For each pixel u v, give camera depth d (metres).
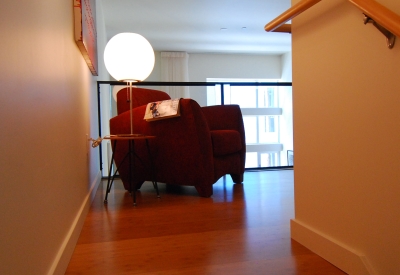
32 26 0.81
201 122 2.16
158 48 7.50
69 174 1.31
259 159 7.90
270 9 5.16
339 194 1.03
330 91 1.05
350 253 0.96
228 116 2.78
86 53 1.88
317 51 1.11
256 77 8.38
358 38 0.92
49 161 0.96
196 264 1.08
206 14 5.34
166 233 1.42
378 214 0.87
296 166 1.28
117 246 1.27
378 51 0.85
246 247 1.23
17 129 0.67
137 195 2.34
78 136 1.65
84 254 1.20
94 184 2.44
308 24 1.16
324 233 1.11
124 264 1.10
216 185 2.69
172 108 2.16
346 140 0.98
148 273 1.02
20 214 0.68
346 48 0.97
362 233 0.93
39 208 0.82
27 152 0.74
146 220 1.65
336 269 1.02
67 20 1.40
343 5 0.98
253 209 1.83
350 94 0.96
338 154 1.02
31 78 0.79
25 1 0.75
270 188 2.52
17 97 0.68
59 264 0.97
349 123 0.97
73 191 1.39
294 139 1.29
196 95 7.40
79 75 1.77
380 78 0.84
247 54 8.30
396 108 0.80
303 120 1.22
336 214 1.05
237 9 5.14
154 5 4.87
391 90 0.81
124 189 2.64
